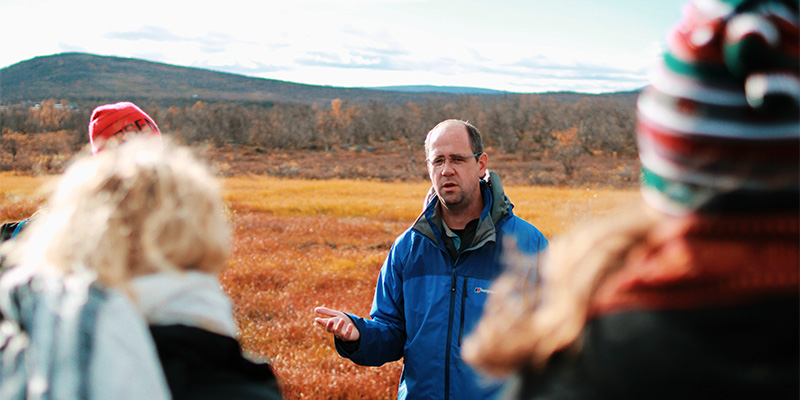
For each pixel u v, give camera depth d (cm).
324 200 3309
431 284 309
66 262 132
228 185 4409
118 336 121
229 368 139
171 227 132
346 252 1605
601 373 89
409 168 7338
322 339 797
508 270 291
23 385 123
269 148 12494
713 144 82
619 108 13962
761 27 76
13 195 2712
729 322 80
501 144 11462
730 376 80
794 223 80
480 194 319
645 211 96
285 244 1723
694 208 85
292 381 618
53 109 14788
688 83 85
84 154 155
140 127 293
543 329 102
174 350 128
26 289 130
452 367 296
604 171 6381
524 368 105
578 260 101
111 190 136
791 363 79
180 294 130
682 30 89
